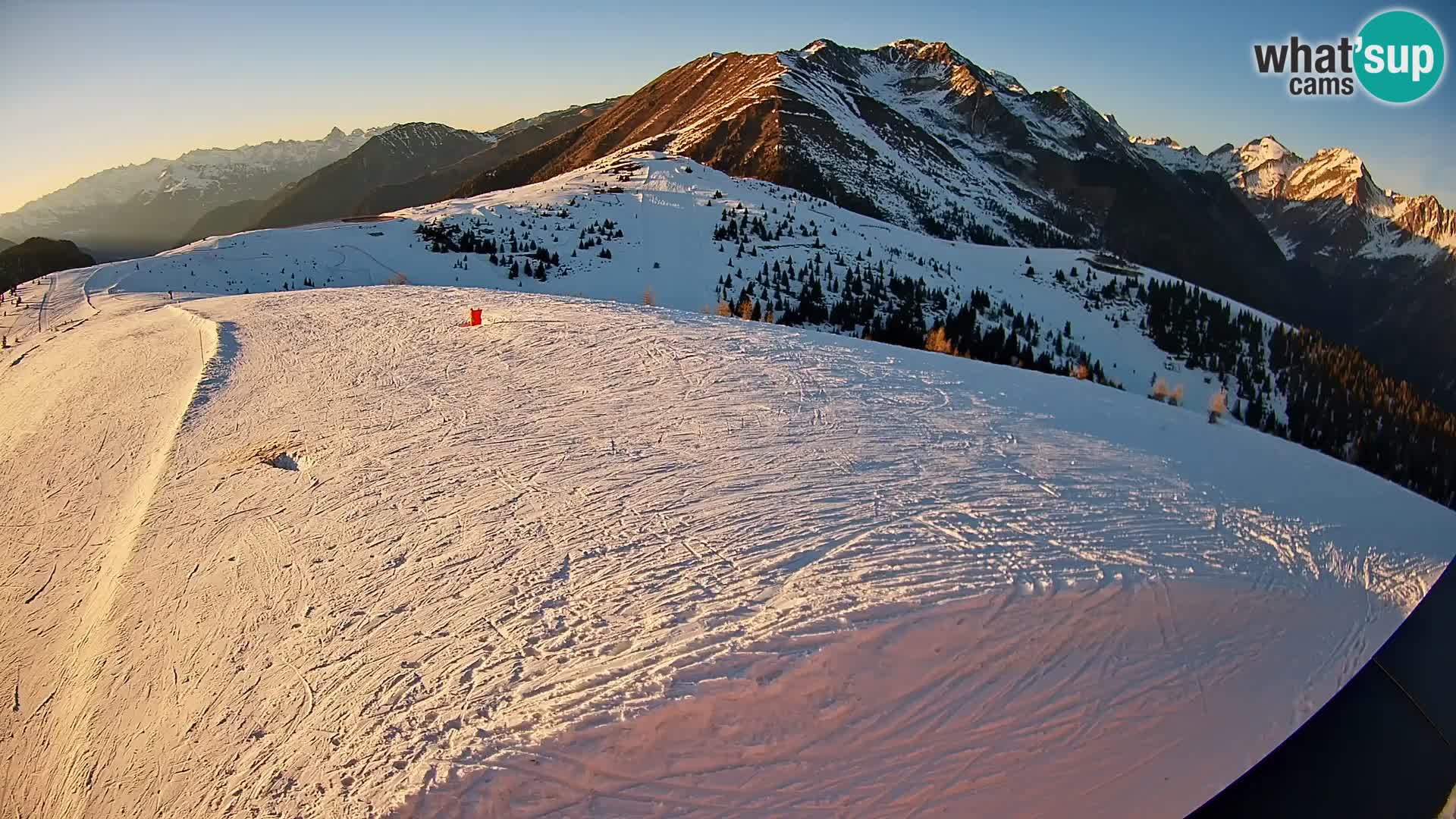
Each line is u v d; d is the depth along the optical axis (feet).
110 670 34.83
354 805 24.85
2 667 38.96
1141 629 32.55
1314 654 33.01
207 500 47.91
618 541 36.63
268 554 40.34
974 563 34.22
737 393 56.03
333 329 85.30
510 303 92.99
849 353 67.72
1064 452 47.34
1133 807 27.71
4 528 54.19
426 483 45.24
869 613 30.81
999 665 30.45
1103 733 29.37
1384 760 29.22
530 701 27.68
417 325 83.05
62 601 43.37
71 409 75.72
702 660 28.73
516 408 55.93
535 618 31.83
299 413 59.93
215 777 27.30
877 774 27.27
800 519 37.73
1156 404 62.69
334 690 29.76
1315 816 27.53
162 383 76.23
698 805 25.71
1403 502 46.37
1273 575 36.35
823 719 28.12
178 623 36.63
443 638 31.50
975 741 28.50
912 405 54.19
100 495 55.11
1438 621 34.78
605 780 25.70
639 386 58.70
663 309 87.81
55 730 33.17
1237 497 43.37
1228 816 27.68
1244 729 30.27
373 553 38.63
